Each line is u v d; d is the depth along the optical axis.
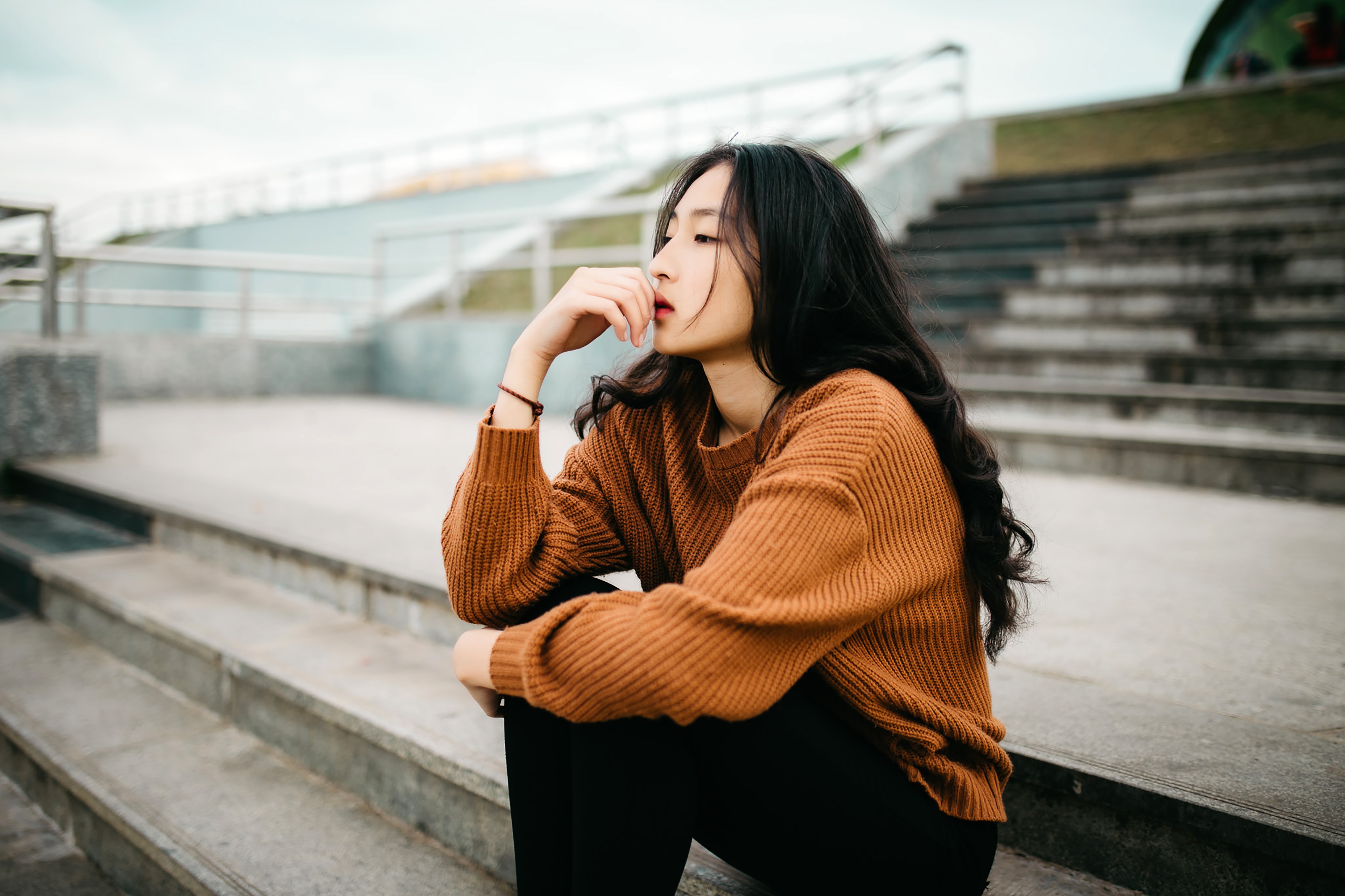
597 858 1.00
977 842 1.07
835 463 0.94
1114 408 4.47
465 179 13.37
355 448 5.09
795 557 0.91
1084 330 5.29
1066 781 1.31
